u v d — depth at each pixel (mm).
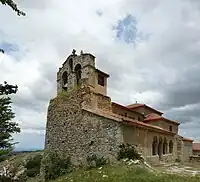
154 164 32312
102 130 30203
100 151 29734
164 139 39031
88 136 31547
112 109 36625
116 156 27938
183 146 45781
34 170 40625
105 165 27625
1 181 35344
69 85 36344
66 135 34469
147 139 32906
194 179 20906
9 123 23812
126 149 27891
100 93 35062
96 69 35312
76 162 31891
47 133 37375
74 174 28234
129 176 21844
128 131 29594
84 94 33688
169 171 27031
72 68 36625
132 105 46250
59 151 34656
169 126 43562
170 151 41469
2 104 23109
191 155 48375
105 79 37062
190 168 31938
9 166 46125
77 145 32531
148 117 43094
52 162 34094
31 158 48281
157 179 20438
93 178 23453
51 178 32250
